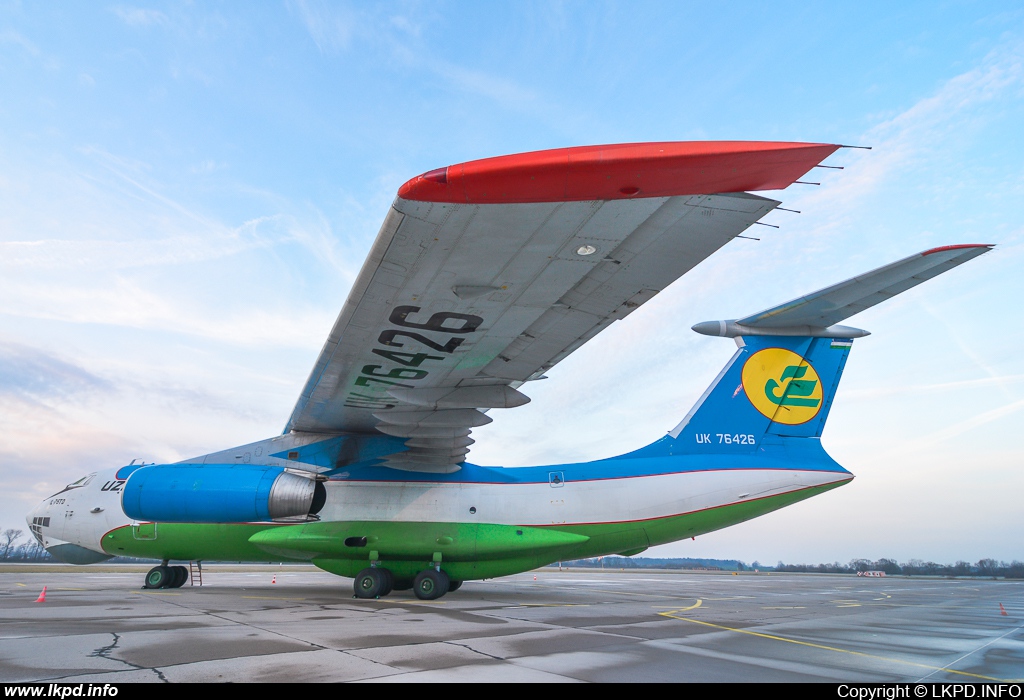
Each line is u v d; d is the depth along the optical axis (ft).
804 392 41.16
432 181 18.52
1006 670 19.54
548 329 29.12
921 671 19.04
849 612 40.16
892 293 30.60
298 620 26.78
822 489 39.81
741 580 110.11
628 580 96.63
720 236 21.42
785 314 37.73
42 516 45.50
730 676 17.46
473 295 25.18
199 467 39.91
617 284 24.98
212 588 48.52
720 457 40.81
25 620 26.17
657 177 18.20
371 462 42.19
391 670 16.76
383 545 39.04
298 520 40.73
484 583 69.15
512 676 16.53
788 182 18.58
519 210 19.70
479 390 36.11
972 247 23.77
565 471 41.37
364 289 24.72
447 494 40.75
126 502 38.86
